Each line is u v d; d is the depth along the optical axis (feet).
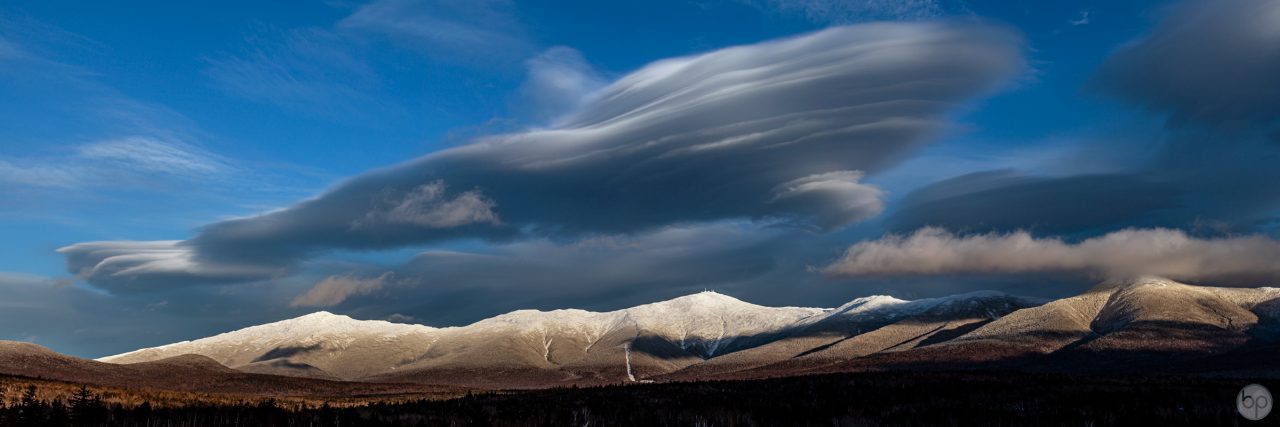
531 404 205.36
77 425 137.18
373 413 161.58
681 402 206.18
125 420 141.79
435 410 181.16
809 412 171.12
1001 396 202.80
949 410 169.48
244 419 149.28
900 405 188.34
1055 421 145.89
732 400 210.79
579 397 239.71
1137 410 162.09
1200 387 221.87
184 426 138.62
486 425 150.20
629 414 170.30
